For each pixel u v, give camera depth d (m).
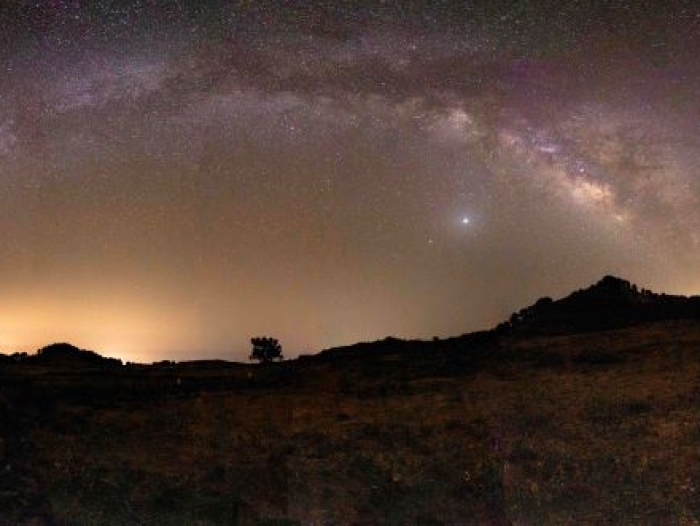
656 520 9.55
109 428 12.46
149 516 10.23
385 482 10.75
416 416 12.44
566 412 12.10
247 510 10.32
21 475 11.05
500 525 9.84
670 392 12.23
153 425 12.60
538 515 9.94
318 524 10.02
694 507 9.67
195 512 10.29
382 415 12.53
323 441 11.83
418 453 11.34
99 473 11.12
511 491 10.42
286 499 10.52
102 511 10.33
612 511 9.81
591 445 11.13
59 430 12.33
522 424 11.91
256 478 10.99
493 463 10.97
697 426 11.14
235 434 12.19
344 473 11.01
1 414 12.69
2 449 11.62
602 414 11.88
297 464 11.27
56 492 10.71
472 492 10.47
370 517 10.11
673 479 10.18
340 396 13.53
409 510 10.20
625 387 12.65
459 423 12.06
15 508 10.33
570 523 9.72
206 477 11.03
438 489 10.55
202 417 12.88
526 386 13.24
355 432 12.02
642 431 11.27
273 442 11.89
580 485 10.35
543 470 10.72
